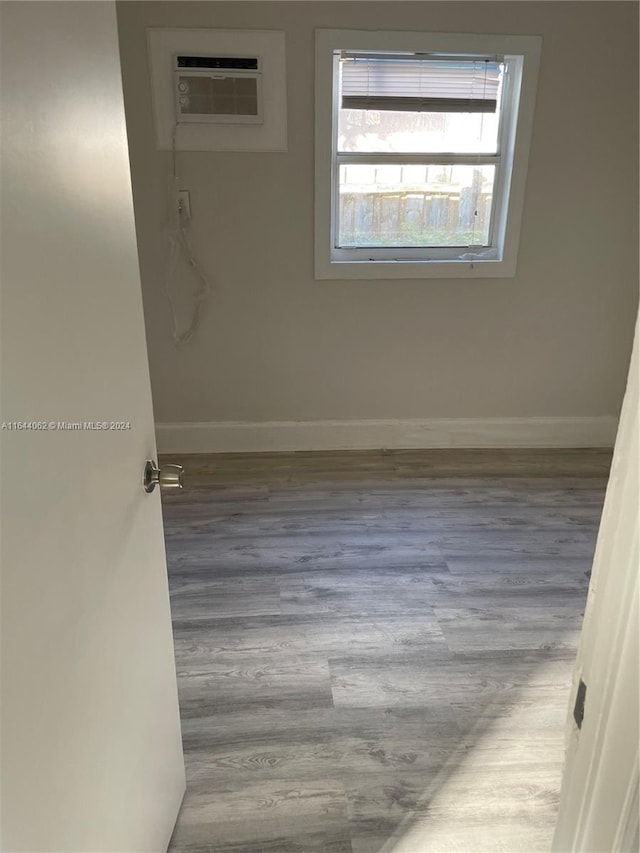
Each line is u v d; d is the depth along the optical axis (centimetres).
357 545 249
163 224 288
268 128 275
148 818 119
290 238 294
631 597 61
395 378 323
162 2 256
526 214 297
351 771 156
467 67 277
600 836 69
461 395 329
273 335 311
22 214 63
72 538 79
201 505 277
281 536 254
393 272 302
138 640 109
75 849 82
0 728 62
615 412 338
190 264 295
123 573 99
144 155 277
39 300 68
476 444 338
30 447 66
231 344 311
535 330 319
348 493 288
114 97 90
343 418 329
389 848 139
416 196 296
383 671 187
